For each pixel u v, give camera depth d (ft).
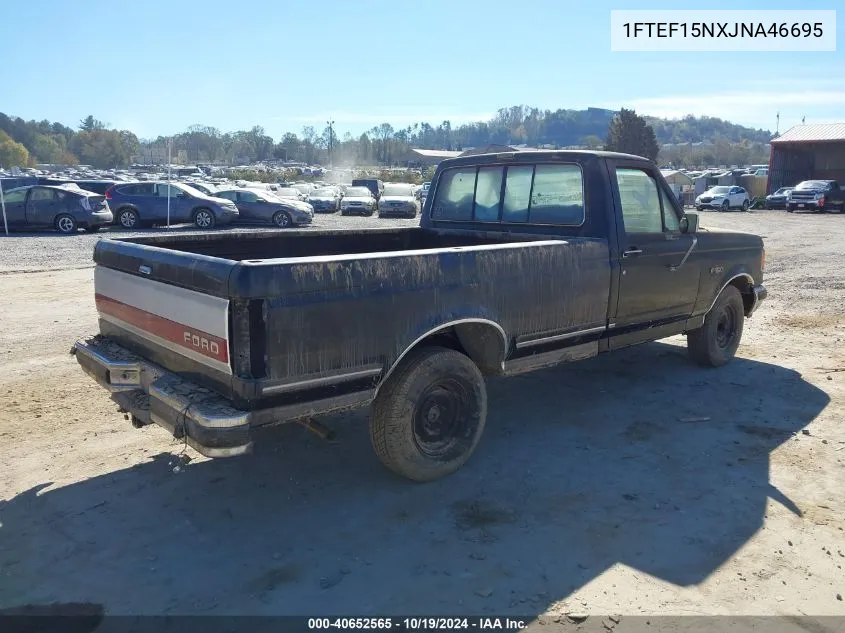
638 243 17.63
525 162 18.61
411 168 381.60
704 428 17.34
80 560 11.51
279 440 16.63
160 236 15.92
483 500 13.56
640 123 253.85
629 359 23.70
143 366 13.44
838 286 38.65
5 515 12.93
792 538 12.19
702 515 12.98
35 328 27.43
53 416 17.89
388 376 13.25
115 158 465.06
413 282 12.84
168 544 12.01
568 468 15.01
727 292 21.91
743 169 252.83
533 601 10.44
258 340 11.09
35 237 63.36
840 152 168.76
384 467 15.11
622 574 11.12
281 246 18.79
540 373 22.09
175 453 15.78
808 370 22.39
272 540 12.15
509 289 14.53
